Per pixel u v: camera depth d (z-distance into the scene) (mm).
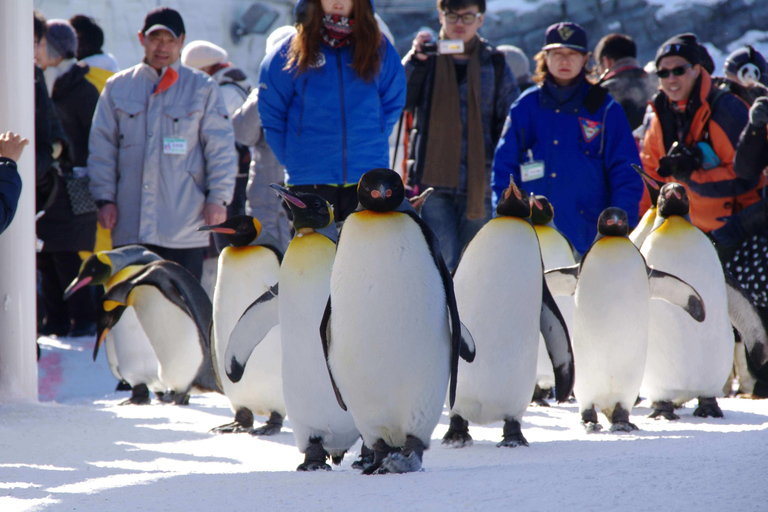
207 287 23562
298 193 9062
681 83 15891
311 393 8789
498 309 9477
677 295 11438
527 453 9031
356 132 13492
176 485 7160
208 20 44281
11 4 14055
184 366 14039
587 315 10906
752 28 52344
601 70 20516
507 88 17594
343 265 7777
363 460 8836
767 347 13070
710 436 9477
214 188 17641
